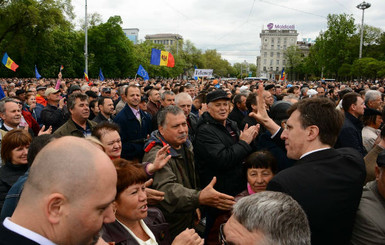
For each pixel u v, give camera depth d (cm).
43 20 3588
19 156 284
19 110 451
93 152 92
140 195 177
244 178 282
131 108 470
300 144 175
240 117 545
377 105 548
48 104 599
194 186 279
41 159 88
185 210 221
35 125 571
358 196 157
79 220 86
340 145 342
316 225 144
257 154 254
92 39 4716
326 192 148
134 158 429
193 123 473
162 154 223
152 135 274
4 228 87
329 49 4822
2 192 273
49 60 4291
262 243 105
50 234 86
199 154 287
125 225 178
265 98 544
